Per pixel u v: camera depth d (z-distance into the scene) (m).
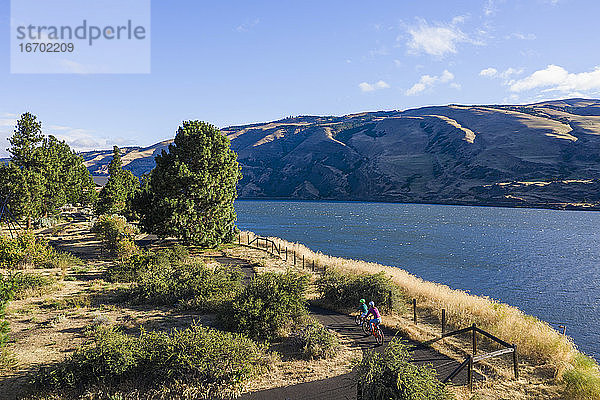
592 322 25.98
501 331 14.78
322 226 87.81
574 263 46.91
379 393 9.38
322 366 12.02
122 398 9.66
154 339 11.53
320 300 19.62
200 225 33.56
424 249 56.41
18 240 27.36
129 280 23.25
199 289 18.73
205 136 34.59
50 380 10.06
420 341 14.44
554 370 11.97
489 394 10.55
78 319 15.76
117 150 65.50
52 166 53.72
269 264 29.72
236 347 11.37
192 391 10.00
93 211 60.28
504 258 49.91
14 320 15.45
